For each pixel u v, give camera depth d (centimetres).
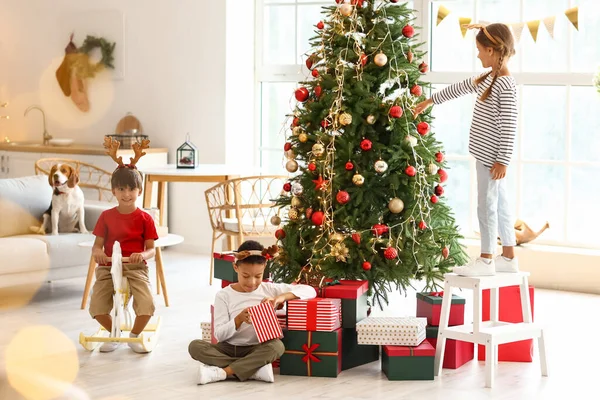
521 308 447
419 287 643
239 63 775
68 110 886
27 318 531
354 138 454
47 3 896
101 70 849
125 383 402
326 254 449
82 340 454
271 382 405
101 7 847
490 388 399
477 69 688
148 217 474
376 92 464
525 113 671
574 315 554
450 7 694
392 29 460
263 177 623
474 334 407
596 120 646
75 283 643
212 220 644
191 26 784
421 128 449
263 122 793
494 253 421
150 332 481
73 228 607
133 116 828
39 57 910
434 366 416
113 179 470
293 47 770
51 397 381
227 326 405
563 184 660
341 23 459
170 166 712
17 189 598
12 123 941
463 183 701
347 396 384
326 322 411
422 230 458
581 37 648
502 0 675
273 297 416
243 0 773
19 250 556
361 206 454
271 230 633
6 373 417
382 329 414
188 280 661
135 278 464
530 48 666
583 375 422
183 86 793
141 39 818
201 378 399
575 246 654
